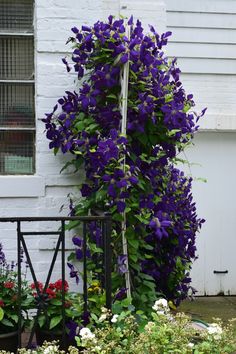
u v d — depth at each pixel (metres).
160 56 4.73
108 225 3.74
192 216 5.32
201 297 6.89
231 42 6.73
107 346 3.22
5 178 4.83
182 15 6.65
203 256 6.89
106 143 4.19
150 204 4.41
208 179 6.88
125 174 4.21
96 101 4.57
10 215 4.85
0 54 4.95
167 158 4.86
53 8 4.89
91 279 4.36
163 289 5.16
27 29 4.97
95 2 4.94
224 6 6.70
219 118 6.71
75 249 4.63
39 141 4.88
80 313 3.91
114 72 4.46
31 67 4.98
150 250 4.96
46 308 3.81
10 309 3.88
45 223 4.87
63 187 4.91
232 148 6.90
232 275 6.95
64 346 3.71
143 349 3.21
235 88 6.76
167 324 3.34
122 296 4.21
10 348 3.83
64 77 4.91
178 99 4.70
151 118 4.42
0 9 4.94
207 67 6.70
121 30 4.47
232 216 6.93
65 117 4.67
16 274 4.19
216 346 3.24
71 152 4.75
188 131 4.69
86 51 4.64
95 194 4.49
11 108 4.96
